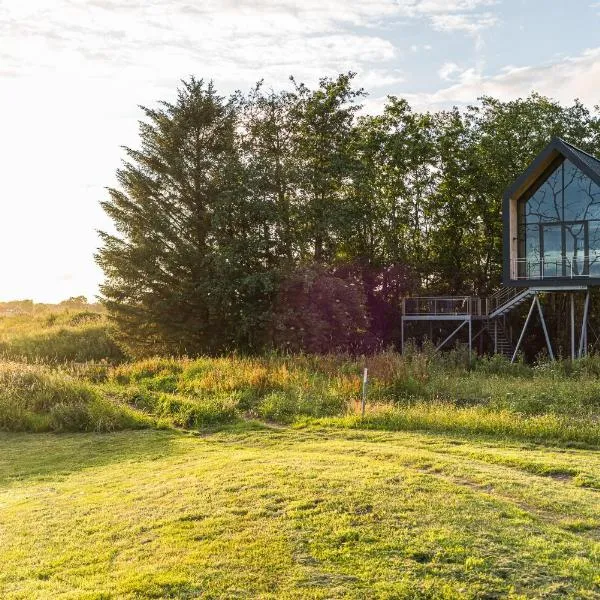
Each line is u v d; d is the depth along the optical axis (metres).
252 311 31.62
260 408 16.16
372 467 9.23
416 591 5.57
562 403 15.91
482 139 38.84
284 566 6.06
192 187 33.56
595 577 5.82
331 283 32.25
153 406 16.97
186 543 6.68
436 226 41.19
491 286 41.09
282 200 33.59
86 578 6.10
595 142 38.72
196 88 33.38
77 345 35.81
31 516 8.13
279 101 34.94
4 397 16.73
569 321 36.56
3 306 51.81
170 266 32.72
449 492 7.93
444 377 20.27
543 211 29.19
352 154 36.88
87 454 12.59
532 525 6.99
